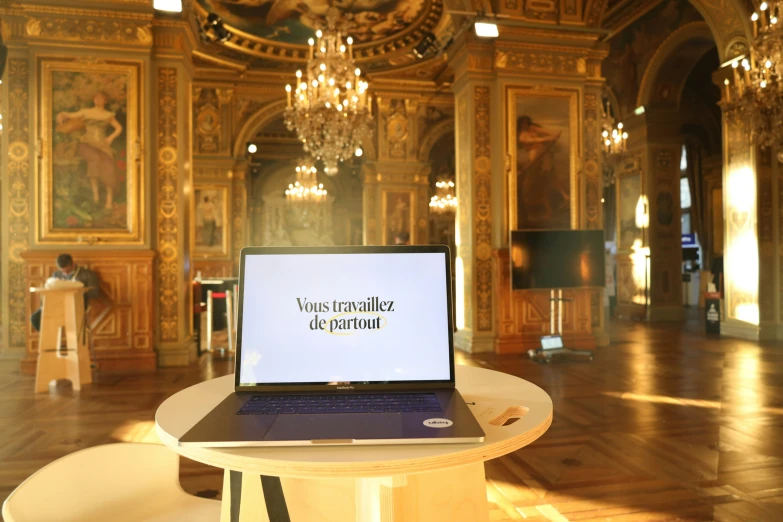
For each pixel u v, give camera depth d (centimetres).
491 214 738
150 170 639
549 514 255
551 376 569
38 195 610
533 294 732
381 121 1243
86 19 616
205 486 291
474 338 727
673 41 1037
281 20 1003
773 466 313
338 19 993
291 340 137
